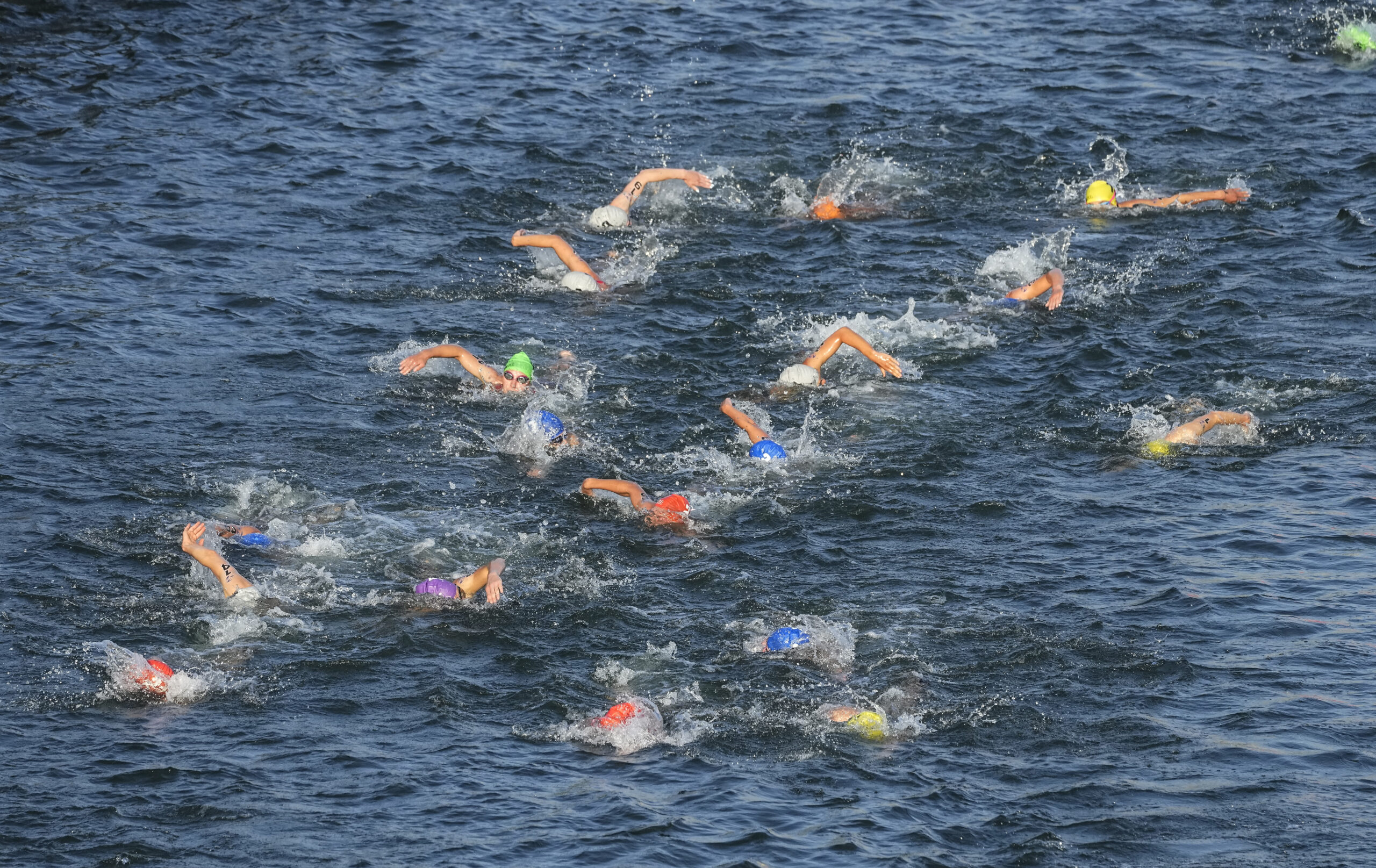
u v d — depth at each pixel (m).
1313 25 128.00
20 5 123.62
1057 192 94.94
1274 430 64.38
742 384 69.94
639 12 133.00
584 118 107.25
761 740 43.12
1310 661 46.75
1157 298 79.44
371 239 86.38
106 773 40.56
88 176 92.38
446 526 56.38
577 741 43.00
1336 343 72.94
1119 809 39.38
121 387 66.88
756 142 102.75
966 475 60.97
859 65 119.31
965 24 130.88
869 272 83.06
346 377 69.56
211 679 45.84
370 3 132.50
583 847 37.53
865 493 59.47
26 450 60.41
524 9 133.00
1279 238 86.81
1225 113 107.56
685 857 37.16
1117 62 119.69
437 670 46.75
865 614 50.09
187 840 37.56
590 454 63.06
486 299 79.25
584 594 51.78
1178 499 58.47
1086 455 62.62
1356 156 99.19
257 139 100.50
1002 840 38.06
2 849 36.91
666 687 45.91
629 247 86.31
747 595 51.62
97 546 53.59
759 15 132.75
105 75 110.00
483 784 40.53
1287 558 53.41
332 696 45.16
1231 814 39.09
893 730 43.56
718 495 59.50
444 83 113.81
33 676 45.56
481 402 67.62
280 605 50.44
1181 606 50.25
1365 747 42.19
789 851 37.41
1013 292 79.25
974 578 52.56
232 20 125.31
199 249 83.25
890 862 36.94
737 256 85.12
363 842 37.62
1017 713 44.28
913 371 71.31
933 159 99.94
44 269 79.19
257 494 58.16
